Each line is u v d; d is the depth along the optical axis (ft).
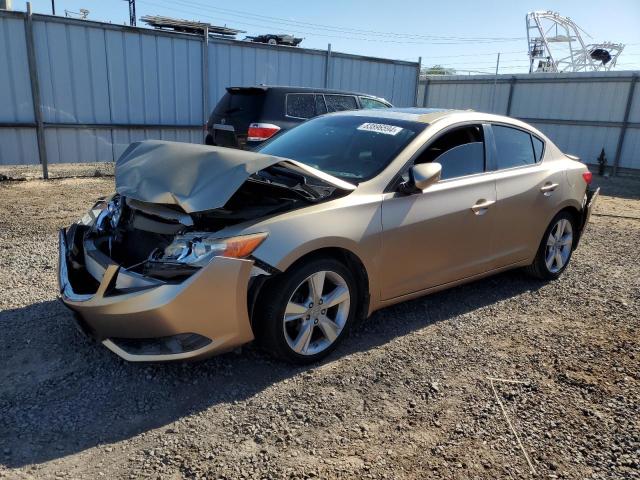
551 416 10.00
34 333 12.35
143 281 9.86
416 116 14.44
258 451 8.71
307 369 11.35
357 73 46.34
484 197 14.28
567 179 17.10
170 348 10.00
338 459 8.59
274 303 10.66
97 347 11.80
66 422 9.26
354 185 12.12
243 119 29.19
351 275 11.82
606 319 14.70
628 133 50.62
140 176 11.12
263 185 11.78
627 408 10.32
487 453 8.89
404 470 8.39
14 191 29.68
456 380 11.16
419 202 12.76
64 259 11.71
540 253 16.88
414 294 13.28
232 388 10.49
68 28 33.01
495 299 15.92
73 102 34.14
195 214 10.51
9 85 31.78
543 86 56.54
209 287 9.75
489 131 15.16
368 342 12.70
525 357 12.30
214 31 48.85
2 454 8.38
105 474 8.07
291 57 42.52
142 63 36.24
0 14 30.63
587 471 8.55
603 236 25.31
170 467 8.27
